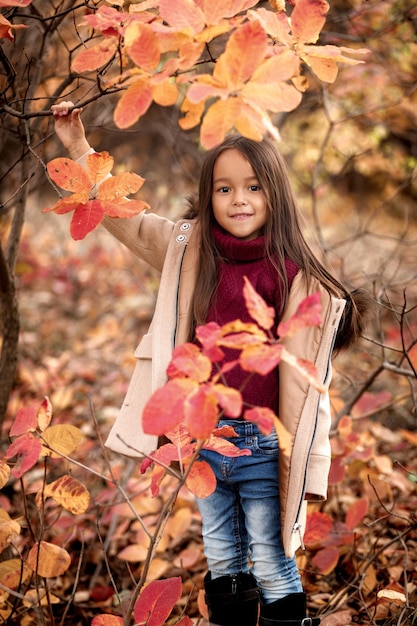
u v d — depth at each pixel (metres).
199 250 2.01
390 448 3.53
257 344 1.22
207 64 3.38
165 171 5.97
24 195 2.48
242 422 1.90
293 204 1.99
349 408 2.99
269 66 1.29
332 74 1.58
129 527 2.87
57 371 4.03
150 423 1.19
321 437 1.90
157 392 1.21
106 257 6.75
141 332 5.64
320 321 1.24
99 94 1.62
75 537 2.71
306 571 2.41
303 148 4.93
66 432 1.69
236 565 2.00
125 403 2.01
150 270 5.48
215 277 1.96
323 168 5.11
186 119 1.40
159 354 1.94
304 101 4.15
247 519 1.95
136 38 1.34
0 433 2.51
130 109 1.36
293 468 1.83
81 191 1.56
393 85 4.23
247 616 2.01
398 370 2.76
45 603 2.21
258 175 1.90
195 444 1.65
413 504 2.71
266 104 1.28
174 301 1.99
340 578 2.51
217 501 2.00
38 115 1.83
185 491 2.74
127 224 2.10
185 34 1.37
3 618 2.04
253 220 1.92
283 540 1.85
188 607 2.42
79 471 3.23
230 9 1.36
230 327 1.22
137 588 1.54
